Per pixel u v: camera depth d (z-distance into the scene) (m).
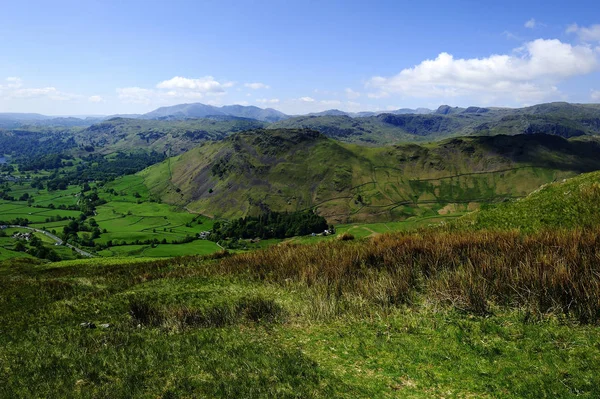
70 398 7.72
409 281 13.55
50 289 24.06
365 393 6.99
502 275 11.91
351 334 10.26
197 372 8.44
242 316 13.13
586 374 6.86
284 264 20.47
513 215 22.75
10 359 10.62
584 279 10.23
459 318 10.34
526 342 8.48
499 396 6.57
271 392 7.17
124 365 9.21
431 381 7.28
